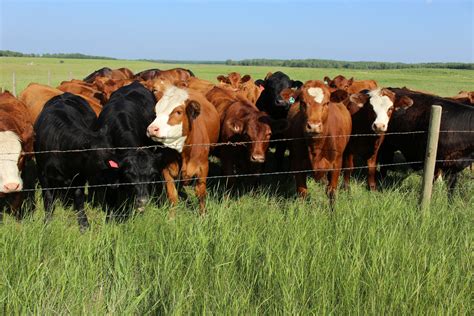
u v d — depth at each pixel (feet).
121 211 23.76
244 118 25.59
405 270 15.01
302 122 23.06
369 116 27.66
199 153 23.48
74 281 14.23
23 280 13.76
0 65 209.15
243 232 17.13
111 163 20.59
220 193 27.55
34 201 23.59
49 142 22.40
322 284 14.08
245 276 14.87
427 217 19.07
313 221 18.22
